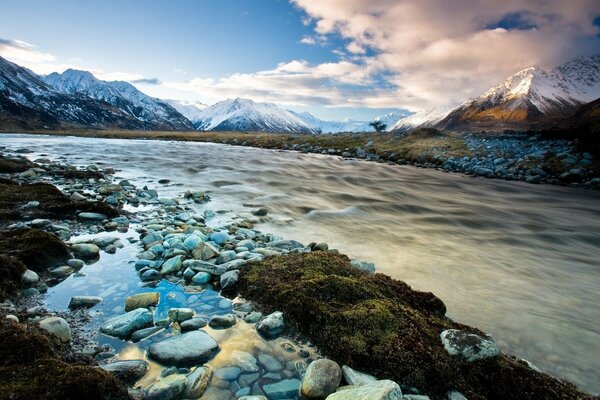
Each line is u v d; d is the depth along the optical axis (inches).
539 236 714.2
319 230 641.6
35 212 526.3
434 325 274.4
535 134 2123.5
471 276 470.9
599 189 1320.1
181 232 506.9
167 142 3565.5
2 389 158.9
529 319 359.9
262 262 376.5
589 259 587.8
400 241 612.1
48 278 332.5
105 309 287.3
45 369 177.3
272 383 210.5
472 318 354.3
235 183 1096.2
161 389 188.2
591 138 1729.8
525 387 216.4
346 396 181.5
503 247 625.0
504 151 1910.7
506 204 1045.2
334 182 1263.5
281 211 764.0
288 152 2566.4
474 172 1669.5
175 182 1053.2
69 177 963.3
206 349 230.7
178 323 270.4
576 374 275.7
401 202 973.8
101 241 442.6
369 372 223.0
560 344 316.2
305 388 201.6
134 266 381.4
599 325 357.1
